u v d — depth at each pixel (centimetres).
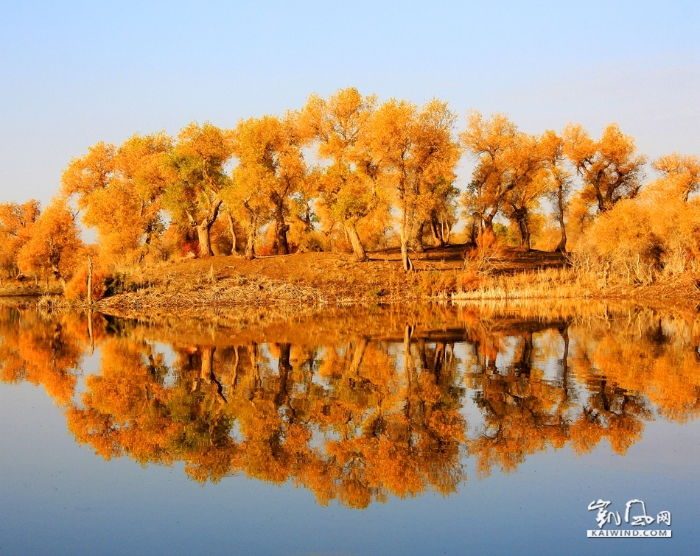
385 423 1582
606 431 1473
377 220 5250
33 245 6325
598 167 6234
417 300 4538
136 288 4931
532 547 994
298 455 1394
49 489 1236
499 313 3722
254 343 2769
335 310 4059
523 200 6191
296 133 5191
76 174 6347
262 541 1029
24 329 3481
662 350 2400
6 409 1770
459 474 1266
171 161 5356
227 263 5241
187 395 1883
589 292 4678
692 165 5997
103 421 1650
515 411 1642
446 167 4678
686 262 4750
